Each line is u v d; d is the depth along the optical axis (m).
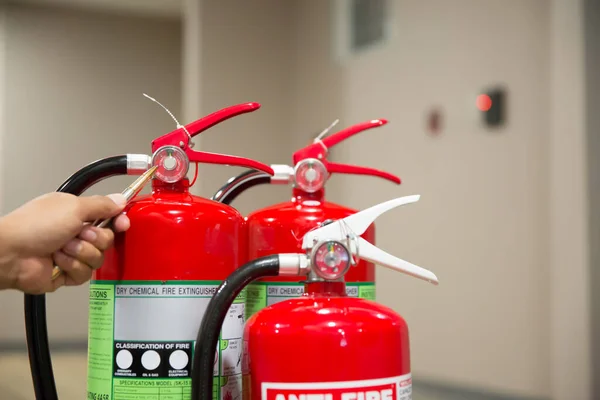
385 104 2.71
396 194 2.64
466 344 2.28
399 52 2.64
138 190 0.51
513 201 2.12
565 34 1.96
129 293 0.50
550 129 2.00
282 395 0.44
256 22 3.22
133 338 0.50
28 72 4.21
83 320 4.21
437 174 2.43
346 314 0.45
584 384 1.86
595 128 1.90
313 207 0.62
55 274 0.48
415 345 2.52
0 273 0.46
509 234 2.13
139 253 0.50
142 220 0.51
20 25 4.20
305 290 0.49
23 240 0.45
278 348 0.44
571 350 1.90
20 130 4.17
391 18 2.71
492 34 2.22
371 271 0.63
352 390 0.44
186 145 0.55
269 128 3.21
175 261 0.50
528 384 2.04
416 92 2.54
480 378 2.21
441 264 2.40
